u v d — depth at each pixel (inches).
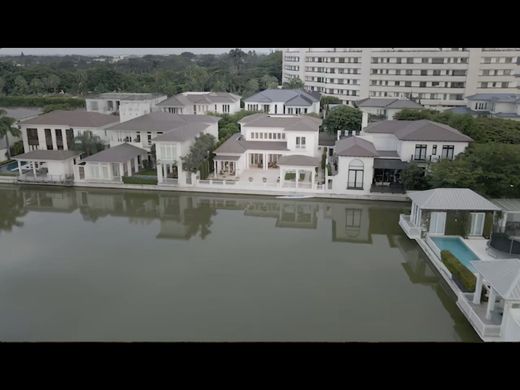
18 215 1800.0
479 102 3203.7
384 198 1850.4
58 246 1457.9
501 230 1422.2
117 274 1240.2
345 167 1859.0
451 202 1387.8
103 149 2351.1
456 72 3843.5
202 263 1309.1
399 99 3427.7
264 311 1034.1
